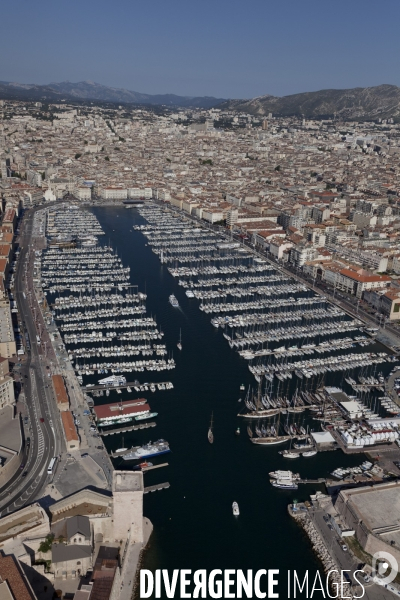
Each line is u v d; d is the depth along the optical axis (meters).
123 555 191.38
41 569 181.88
